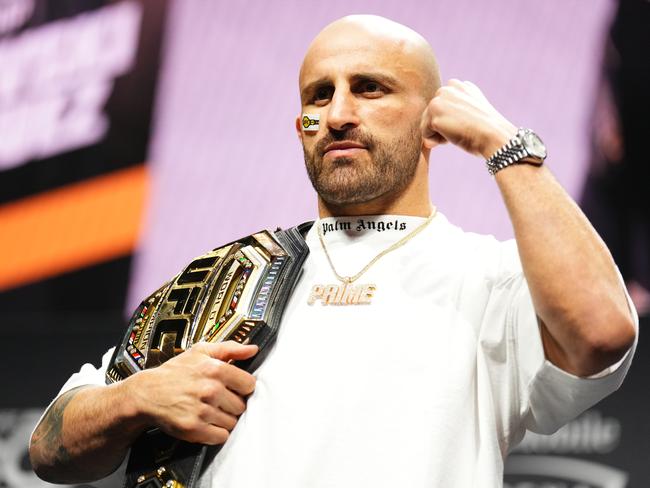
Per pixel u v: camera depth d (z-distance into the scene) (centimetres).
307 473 301
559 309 286
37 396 648
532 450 589
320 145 343
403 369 312
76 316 659
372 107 341
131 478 326
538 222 294
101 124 669
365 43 345
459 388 311
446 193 627
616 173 624
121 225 662
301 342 327
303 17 659
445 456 302
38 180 671
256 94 660
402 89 345
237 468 310
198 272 366
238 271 354
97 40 674
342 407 308
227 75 662
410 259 341
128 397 320
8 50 678
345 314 329
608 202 623
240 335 331
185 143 661
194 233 655
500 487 307
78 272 663
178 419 311
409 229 349
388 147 340
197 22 666
